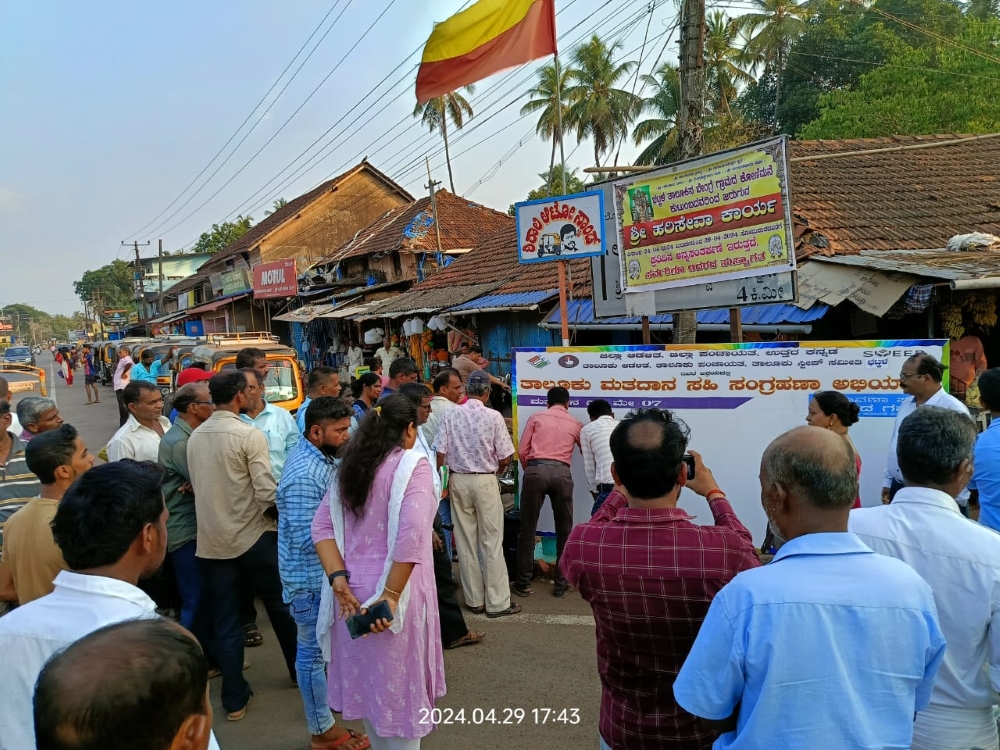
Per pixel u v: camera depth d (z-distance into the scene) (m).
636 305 6.70
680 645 2.06
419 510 2.80
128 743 1.05
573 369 6.03
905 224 10.13
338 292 24.70
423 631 2.93
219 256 39.44
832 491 1.73
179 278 56.62
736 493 5.59
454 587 4.70
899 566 1.72
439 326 14.16
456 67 8.51
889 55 28.84
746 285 5.86
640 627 2.08
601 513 2.41
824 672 1.61
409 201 34.66
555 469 5.44
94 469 2.12
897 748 1.61
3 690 1.81
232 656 3.93
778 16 32.53
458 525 5.32
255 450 3.88
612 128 31.25
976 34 23.58
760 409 5.51
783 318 7.69
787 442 1.83
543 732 3.70
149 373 14.30
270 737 3.76
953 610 2.04
